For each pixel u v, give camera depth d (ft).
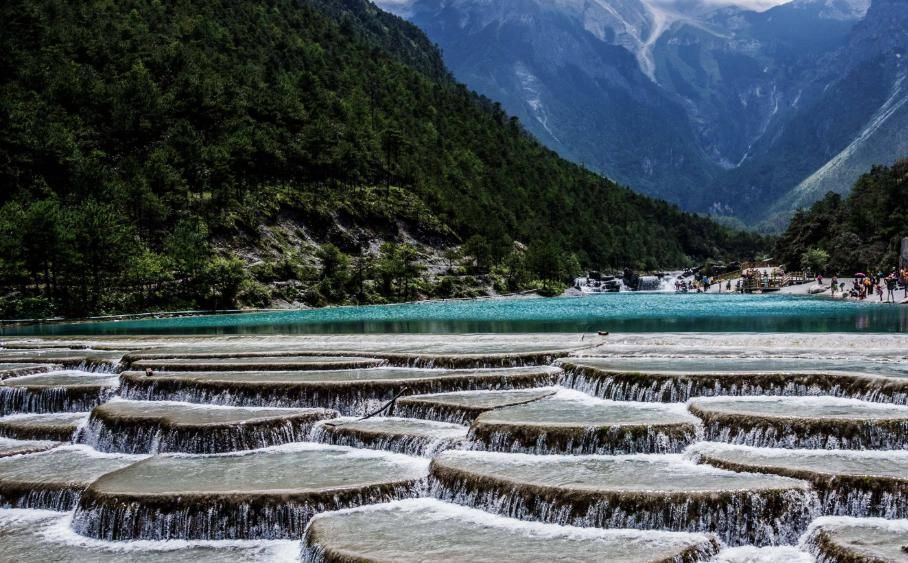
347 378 150.00
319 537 85.05
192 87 598.75
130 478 104.83
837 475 86.12
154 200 465.88
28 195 436.35
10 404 150.10
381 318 354.54
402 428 121.49
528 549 80.07
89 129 530.27
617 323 281.95
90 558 89.45
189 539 94.12
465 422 123.54
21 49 572.51
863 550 73.67
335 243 563.07
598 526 86.22
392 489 98.53
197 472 107.45
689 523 83.92
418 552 80.07
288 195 563.89
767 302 425.28
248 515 94.07
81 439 131.34
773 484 87.10
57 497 105.09
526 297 611.06
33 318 368.48
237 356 183.01
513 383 144.97
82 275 394.11
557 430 106.63
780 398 122.42
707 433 108.47
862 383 121.39
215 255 474.08
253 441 120.26
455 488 97.09
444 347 195.00
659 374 130.72
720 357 160.86
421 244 629.51
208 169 534.78
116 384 153.17
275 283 478.18
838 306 352.69
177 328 307.58
